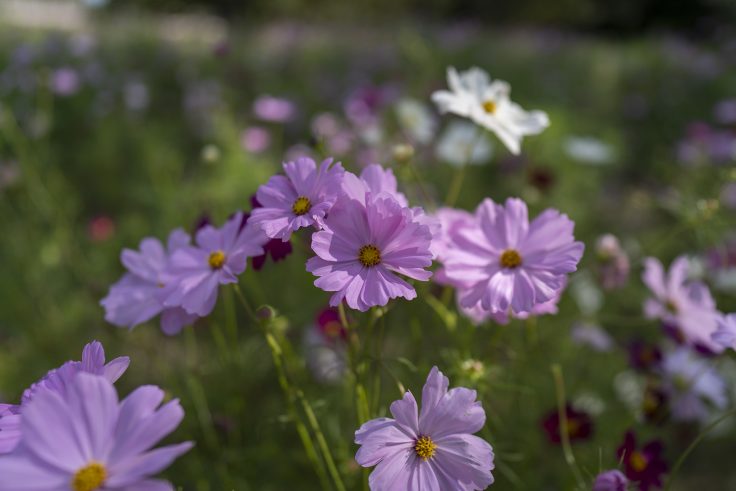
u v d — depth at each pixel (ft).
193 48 8.39
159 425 1.25
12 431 1.32
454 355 1.85
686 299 2.11
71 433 1.24
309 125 6.21
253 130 4.84
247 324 3.22
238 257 1.59
